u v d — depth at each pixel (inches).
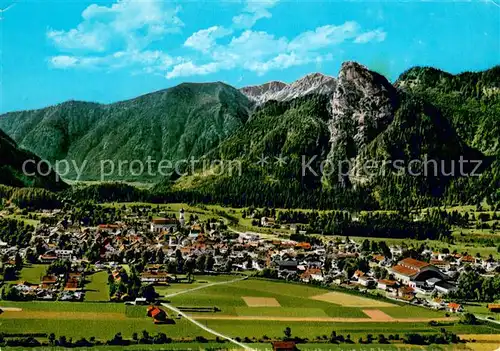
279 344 7342.5
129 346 7288.4
